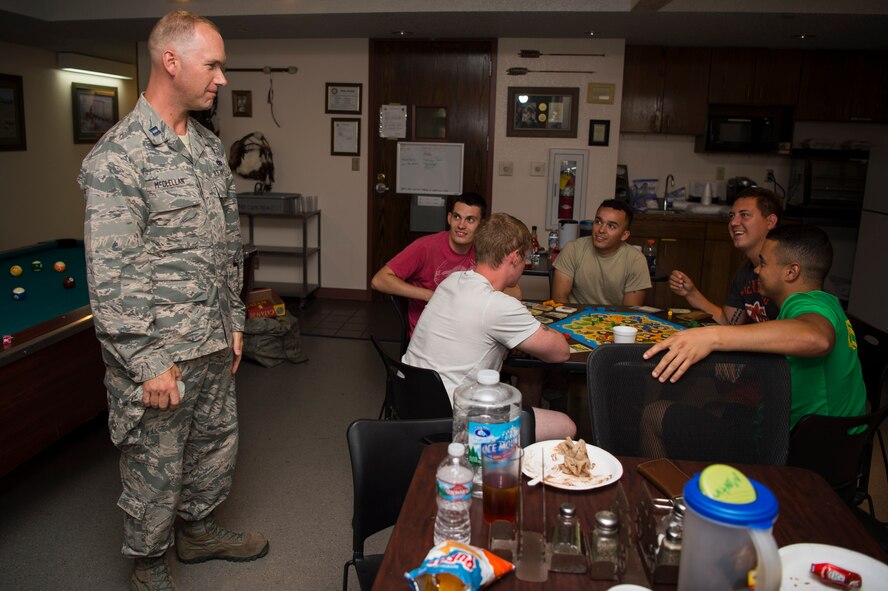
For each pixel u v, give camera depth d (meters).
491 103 5.66
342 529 2.52
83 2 4.88
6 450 2.12
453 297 2.10
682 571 0.84
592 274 3.27
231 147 5.96
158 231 1.85
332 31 5.34
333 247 6.07
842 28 4.79
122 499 1.97
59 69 6.91
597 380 1.54
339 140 5.85
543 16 4.63
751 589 0.80
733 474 0.81
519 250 2.14
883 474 2.97
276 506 2.67
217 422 2.14
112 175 1.74
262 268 6.21
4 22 5.02
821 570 0.98
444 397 1.96
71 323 2.41
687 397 1.54
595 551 1.02
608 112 5.58
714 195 6.16
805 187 5.72
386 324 5.32
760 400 1.52
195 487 2.20
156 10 4.84
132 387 1.86
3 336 2.36
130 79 7.94
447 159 5.75
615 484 1.30
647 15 4.50
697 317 2.75
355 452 1.52
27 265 3.52
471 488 1.14
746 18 4.52
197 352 1.94
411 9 4.57
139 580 2.04
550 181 5.71
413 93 5.72
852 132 6.04
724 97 5.80
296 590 2.17
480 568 0.97
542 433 2.12
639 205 6.05
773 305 2.49
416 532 1.13
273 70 5.79
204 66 1.81
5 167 6.26
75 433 3.23
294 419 3.50
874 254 5.17
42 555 2.31
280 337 4.32
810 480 1.33
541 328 2.10
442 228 5.87
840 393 1.80
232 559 2.31
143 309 1.80
